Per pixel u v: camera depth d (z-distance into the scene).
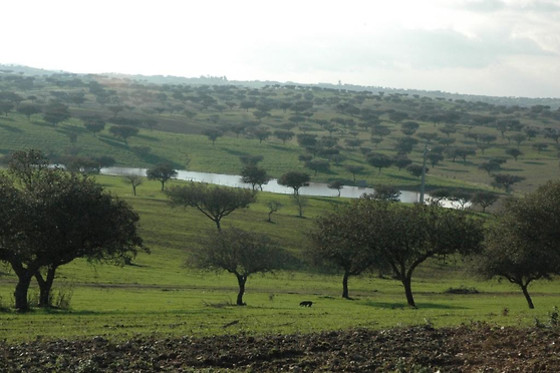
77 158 191.12
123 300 54.09
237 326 31.02
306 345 23.38
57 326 31.58
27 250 42.62
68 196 44.25
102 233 44.97
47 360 20.86
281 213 145.62
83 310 44.19
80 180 46.97
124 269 83.38
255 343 23.81
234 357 21.69
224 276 86.38
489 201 155.38
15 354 21.86
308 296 68.69
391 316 38.78
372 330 27.12
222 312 43.03
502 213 57.56
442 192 170.25
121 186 169.38
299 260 95.94
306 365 20.75
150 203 143.75
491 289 86.38
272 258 61.47
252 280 83.50
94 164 190.12
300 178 176.12
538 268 60.09
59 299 51.00
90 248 45.78
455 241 57.53
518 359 20.56
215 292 68.44
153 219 125.56
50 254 44.25
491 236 60.34
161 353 22.12
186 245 108.81
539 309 48.50
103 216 44.97
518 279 61.31
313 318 37.19
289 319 36.09
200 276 83.81
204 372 19.52
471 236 57.91
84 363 19.89
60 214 43.31
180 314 40.41
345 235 59.88
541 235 50.16
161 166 169.25
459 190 192.00
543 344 22.52
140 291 64.50
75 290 61.28
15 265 43.62
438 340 24.19
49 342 24.19
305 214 145.75
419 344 23.36
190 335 26.53
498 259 60.44
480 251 59.12
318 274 93.19
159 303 52.88
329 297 68.31
